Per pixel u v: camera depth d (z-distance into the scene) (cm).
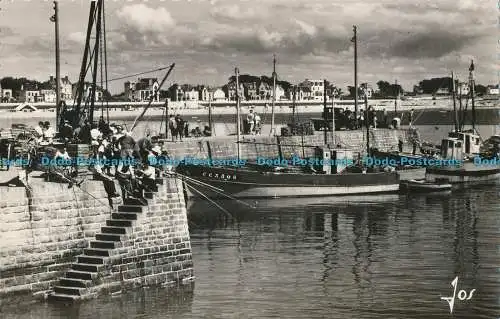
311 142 8506
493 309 2772
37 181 2809
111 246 2809
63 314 2564
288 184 6406
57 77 4656
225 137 7594
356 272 3412
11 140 3272
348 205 5994
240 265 3544
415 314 2725
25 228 2630
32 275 2648
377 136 9456
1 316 2520
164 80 4000
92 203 2867
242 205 5978
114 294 2794
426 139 11588
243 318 2617
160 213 3003
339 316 2664
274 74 8138
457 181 7825
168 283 3023
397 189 6981
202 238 4384
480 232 4578
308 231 4650
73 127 3531
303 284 3164
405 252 3931
